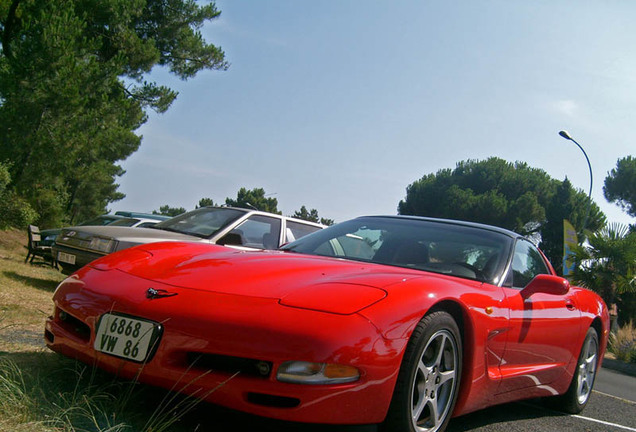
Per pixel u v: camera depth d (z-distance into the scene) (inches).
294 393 84.7
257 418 87.5
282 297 95.2
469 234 148.1
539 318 138.4
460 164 1840.6
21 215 584.4
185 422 100.3
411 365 94.9
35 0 634.2
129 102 665.6
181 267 112.2
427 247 139.3
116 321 98.9
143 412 100.0
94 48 626.8
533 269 160.4
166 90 917.2
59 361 122.0
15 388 91.0
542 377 148.1
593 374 183.3
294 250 144.3
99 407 97.1
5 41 703.1
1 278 285.4
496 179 1752.0
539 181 1748.3
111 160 1030.4
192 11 918.4
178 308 94.4
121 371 96.7
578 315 162.7
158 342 93.2
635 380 357.1
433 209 1769.2
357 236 146.6
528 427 142.3
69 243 289.3
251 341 87.2
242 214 296.2
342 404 86.0
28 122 554.3
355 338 87.5
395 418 94.7
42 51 560.4
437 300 102.1
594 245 590.6
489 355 119.7
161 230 292.7
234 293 97.5
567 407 171.3
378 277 106.6
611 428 158.9
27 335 154.4
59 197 882.1
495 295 124.0
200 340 89.7
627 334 526.3
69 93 563.2
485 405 126.8
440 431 108.3
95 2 735.1
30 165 580.1
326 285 100.5
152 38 835.4
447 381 109.3
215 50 959.0
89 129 597.3
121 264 117.1
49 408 91.2
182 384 90.4
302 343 85.9
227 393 87.4
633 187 1528.1
